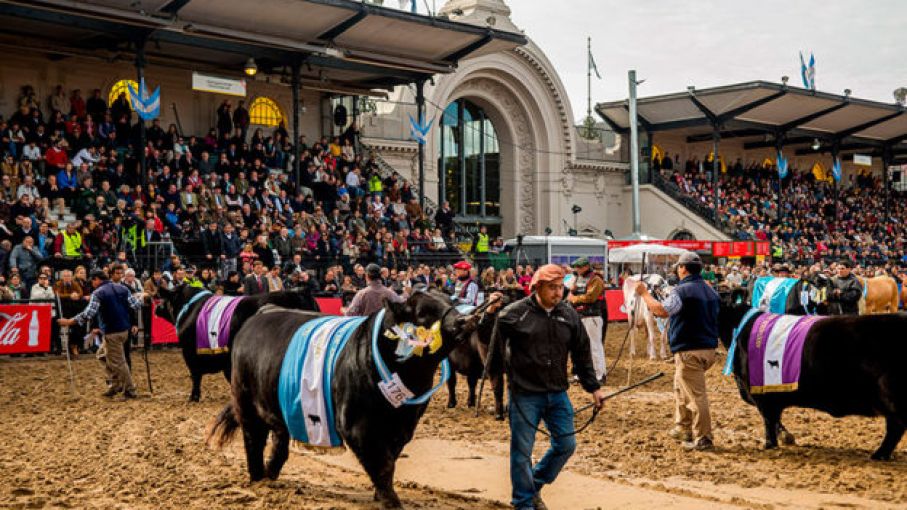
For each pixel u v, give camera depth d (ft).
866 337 29.40
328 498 25.81
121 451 32.50
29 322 62.28
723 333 34.17
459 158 138.82
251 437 26.86
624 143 152.87
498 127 143.13
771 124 147.23
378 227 96.94
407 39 97.76
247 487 27.07
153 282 64.80
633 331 63.98
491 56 135.03
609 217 151.84
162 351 67.82
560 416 23.07
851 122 153.69
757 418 39.19
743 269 85.51
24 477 28.22
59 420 39.17
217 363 42.98
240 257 71.15
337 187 100.58
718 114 138.51
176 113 104.78
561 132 144.25
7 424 38.19
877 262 148.46
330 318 25.34
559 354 22.82
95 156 84.48
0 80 92.99
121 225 73.20
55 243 67.62
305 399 23.79
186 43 88.22
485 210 141.90
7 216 69.67
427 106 127.34
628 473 29.04
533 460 30.96
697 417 32.42
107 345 45.39
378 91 117.60
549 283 22.59
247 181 90.74
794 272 85.61
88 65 98.68
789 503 25.12
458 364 40.96
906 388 28.32
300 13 88.02
